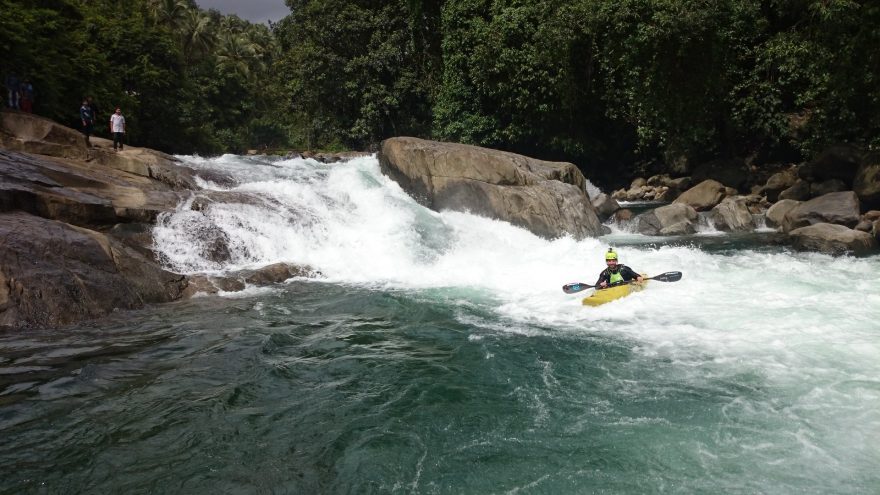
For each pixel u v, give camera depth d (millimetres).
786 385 6039
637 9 21578
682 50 20562
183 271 10766
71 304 8531
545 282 11023
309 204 13898
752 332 7672
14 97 17000
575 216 15547
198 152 35719
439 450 5020
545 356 7184
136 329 8195
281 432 5332
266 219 12516
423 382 6457
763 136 22812
